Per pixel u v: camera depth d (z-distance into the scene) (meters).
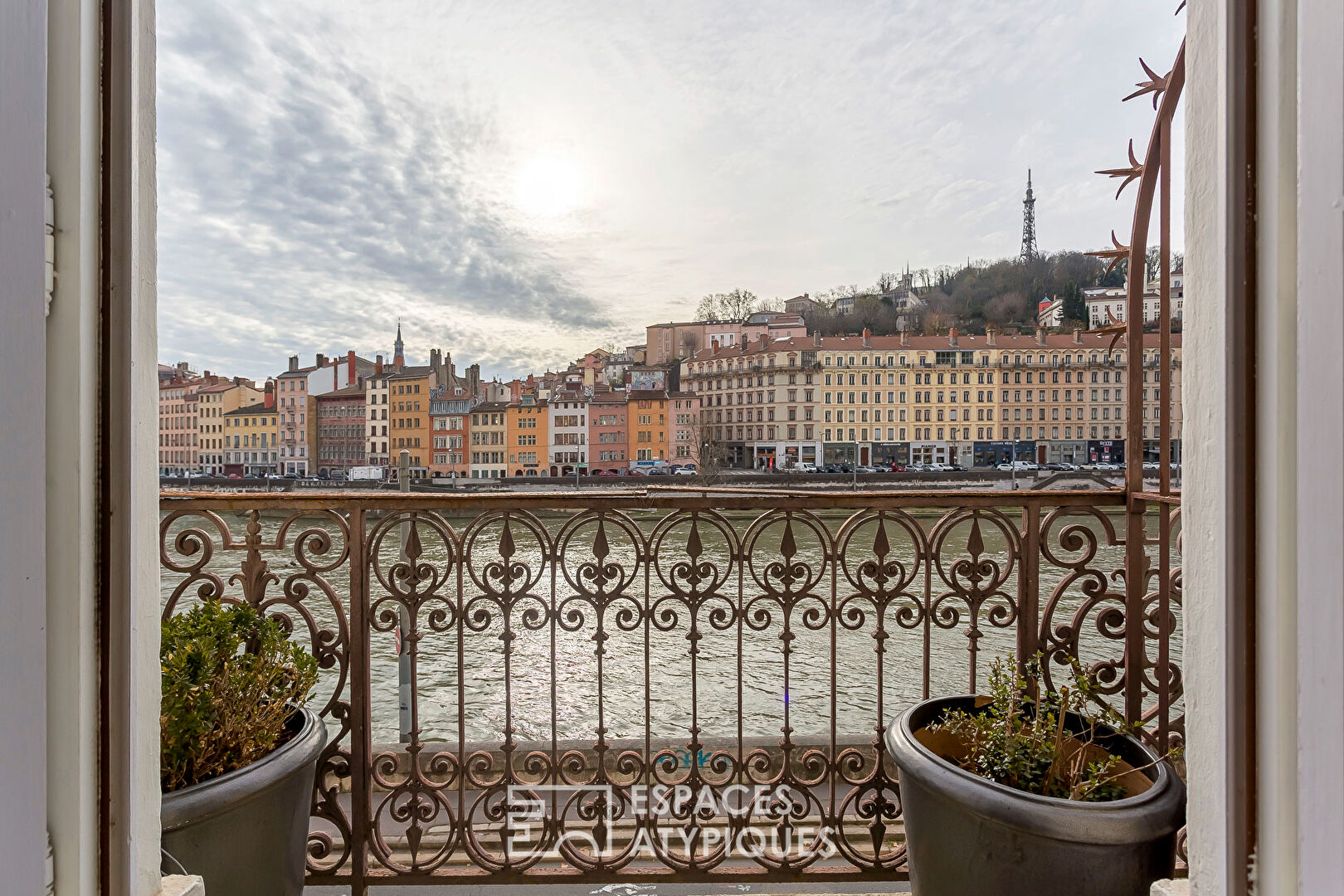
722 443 80.44
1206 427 1.04
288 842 1.70
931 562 2.07
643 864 2.07
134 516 0.92
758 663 14.26
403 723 7.21
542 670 14.56
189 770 1.61
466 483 70.50
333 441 84.25
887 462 75.50
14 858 0.76
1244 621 0.85
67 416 0.84
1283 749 0.80
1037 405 75.31
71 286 0.84
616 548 16.94
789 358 75.62
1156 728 2.02
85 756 0.86
